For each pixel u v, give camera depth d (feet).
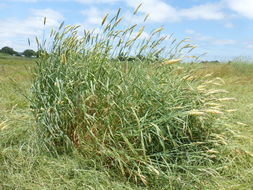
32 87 11.75
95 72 10.78
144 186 9.43
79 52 11.75
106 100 10.41
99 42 11.23
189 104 11.10
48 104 10.73
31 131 11.10
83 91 10.44
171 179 9.14
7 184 8.77
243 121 16.14
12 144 11.40
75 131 10.46
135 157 9.39
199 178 9.71
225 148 11.39
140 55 11.42
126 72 11.10
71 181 9.10
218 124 12.04
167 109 10.19
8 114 14.11
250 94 26.30
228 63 45.68
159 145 10.48
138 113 10.39
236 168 11.00
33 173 9.36
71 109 10.43
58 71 11.16
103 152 9.50
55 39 11.76
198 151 10.75
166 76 11.76
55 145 10.96
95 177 9.23
